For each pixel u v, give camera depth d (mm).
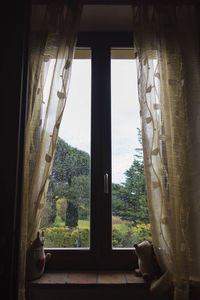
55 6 1544
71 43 1496
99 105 1690
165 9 1532
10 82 1299
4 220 1203
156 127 1414
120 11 1613
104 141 1647
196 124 1422
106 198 1586
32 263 1339
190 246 1314
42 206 1377
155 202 1354
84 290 1344
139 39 1503
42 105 1476
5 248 1184
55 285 1306
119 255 1527
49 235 1554
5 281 1159
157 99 1454
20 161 1283
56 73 1458
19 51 1324
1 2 1364
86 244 1559
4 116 1274
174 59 1468
